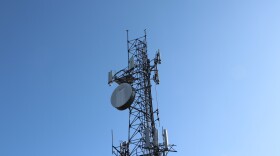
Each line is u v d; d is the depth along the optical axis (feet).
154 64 131.95
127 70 133.28
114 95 126.62
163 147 116.47
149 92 128.16
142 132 123.13
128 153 122.52
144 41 136.98
